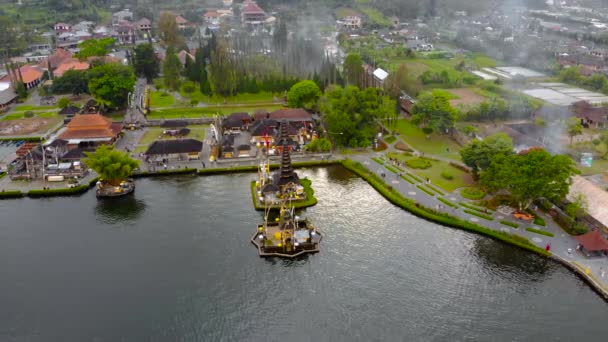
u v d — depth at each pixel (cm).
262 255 16100
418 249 16488
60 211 19038
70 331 12850
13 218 18488
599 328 12988
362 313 13562
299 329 13012
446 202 19262
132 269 15312
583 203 17388
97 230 17625
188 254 16138
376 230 17688
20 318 13312
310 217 18625
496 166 18588
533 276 15100
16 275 15012
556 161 17325
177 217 18512
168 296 14150
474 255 16150
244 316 13462
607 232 16675
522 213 18262
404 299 14088
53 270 15250
